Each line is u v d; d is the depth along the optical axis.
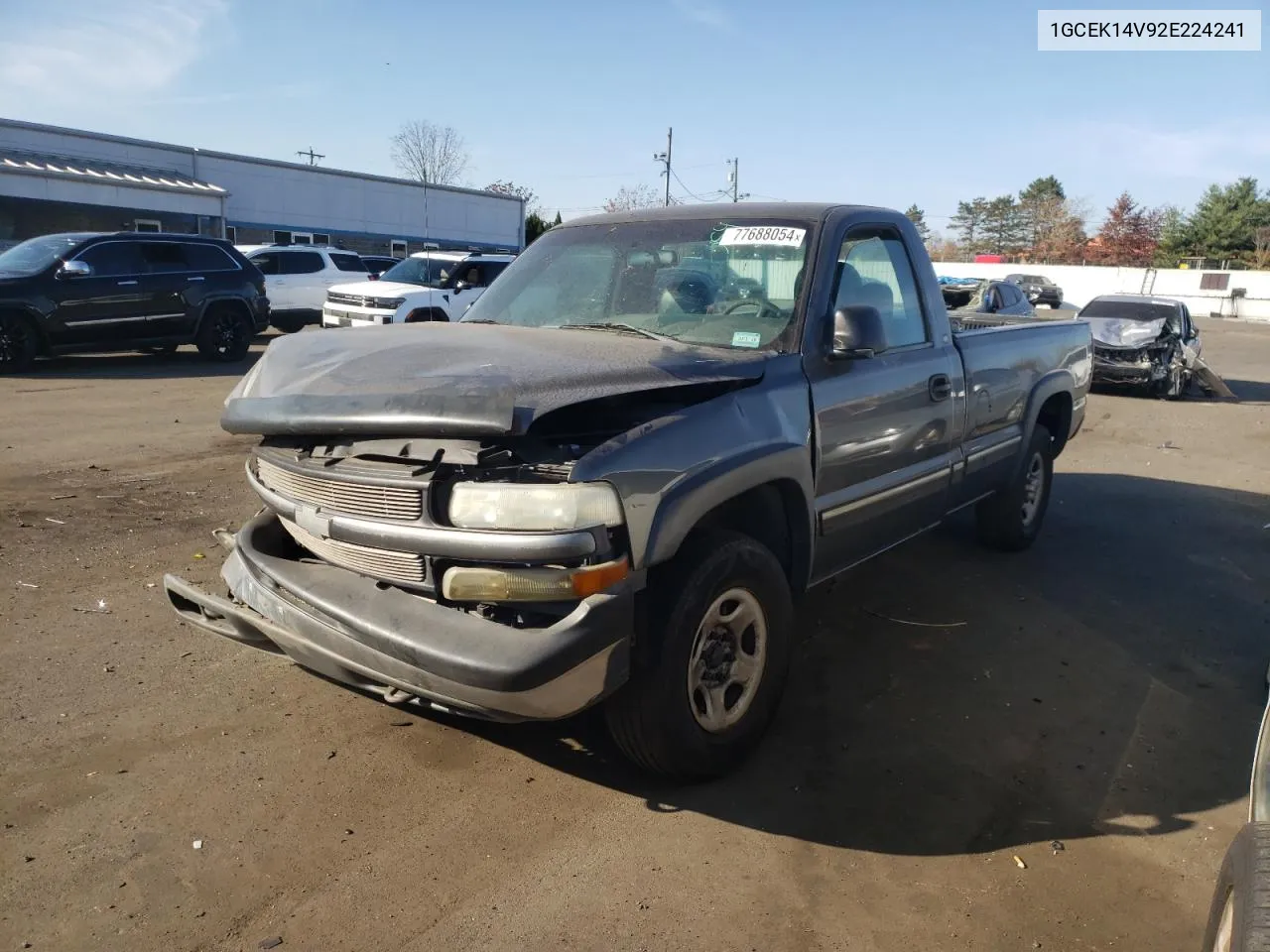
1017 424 5.87
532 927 2.71
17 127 25.41
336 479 3.12
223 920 2.69
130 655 4.31
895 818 3.32
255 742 3.63
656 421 3.14
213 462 8.15
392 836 3.10
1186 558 6.59
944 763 3.71
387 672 2.98
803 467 3.65
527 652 2.75
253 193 30.03
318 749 3.61
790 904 2.85
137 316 14.51
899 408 4.37
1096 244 78.06
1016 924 2.80
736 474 3.26
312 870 2.91
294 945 2.60
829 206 4.32
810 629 5.04
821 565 4.05
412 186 33.84
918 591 5.68
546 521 2.82
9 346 13.20
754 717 3.56
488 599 2.90
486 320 4.45
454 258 17.52
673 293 4.15
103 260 14.19
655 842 3.12
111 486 7.19
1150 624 5.29
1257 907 1.96
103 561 5.52
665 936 2.69
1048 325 6.31
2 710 3.77
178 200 26.88
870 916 2.81
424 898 2.81
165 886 2.82
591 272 4.43
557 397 2.88
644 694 3.13
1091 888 2.98
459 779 3.45
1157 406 15.48
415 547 2.95
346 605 3.04
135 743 3.59
